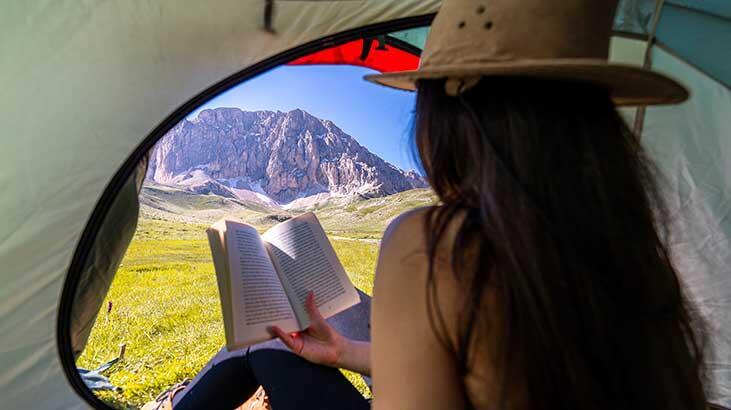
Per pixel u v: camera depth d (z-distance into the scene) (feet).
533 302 1.25
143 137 3.28
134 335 8.68
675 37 4.69
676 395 1.45
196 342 8.34
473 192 1.43
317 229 3.86
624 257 1.33
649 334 1.40
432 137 1.56
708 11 4.64
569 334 1.25
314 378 3.37
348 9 3.68
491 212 1.32
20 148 3.06
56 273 3.23
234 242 3.22
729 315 4.56
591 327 1.26
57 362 3.38
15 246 3.11
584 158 1.35
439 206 1.53
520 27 1.47
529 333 1.26
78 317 3.66
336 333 3.56
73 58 3.11
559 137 1.36
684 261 4.69
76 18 3.10
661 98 1.66
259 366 3.51
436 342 1.40
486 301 1.32
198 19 3.31
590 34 1.52
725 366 4.53
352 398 3.31
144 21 3.21
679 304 1.59
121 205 3.61
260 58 3.50
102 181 3.22
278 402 3.25
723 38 4.63
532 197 1.29
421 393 1.41
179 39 3.29
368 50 5.45
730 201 4.59
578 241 1.27
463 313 1.34
